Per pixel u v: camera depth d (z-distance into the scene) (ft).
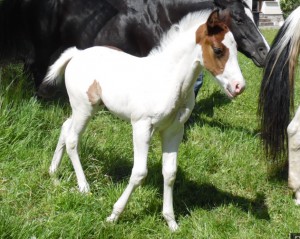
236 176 12.46
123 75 10.45
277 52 11.50
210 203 11.60
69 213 10.55
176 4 13.44
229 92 9.71
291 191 12.03
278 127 11.61
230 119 15.79
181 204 11.44
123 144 12.97
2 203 10.70
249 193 12.07
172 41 10.12
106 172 12.05
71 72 11.04
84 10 14.47
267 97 11.59
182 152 12.82
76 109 11.09
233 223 10.93
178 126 10.36
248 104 17.03
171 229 10.68
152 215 10.94
